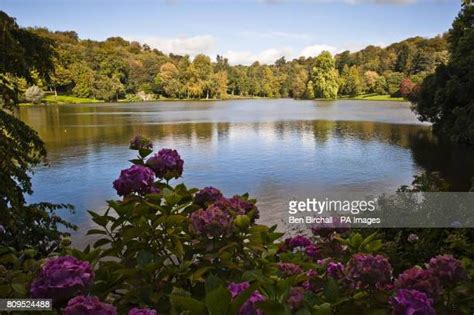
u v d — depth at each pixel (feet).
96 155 79.41
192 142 98.68
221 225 5.45
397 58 325.83
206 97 351.87
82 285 4.02
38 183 55.93
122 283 5.39
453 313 5.22
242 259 5.94
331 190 51.65
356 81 327.26
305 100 331.77
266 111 207.62
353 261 4.95
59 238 21.39
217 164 69.97
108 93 297.33
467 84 89.97
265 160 73.36
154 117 171.12
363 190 51.96
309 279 5.49
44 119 159.94
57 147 90.33
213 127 132.36
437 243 11.62
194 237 6.08
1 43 17.60
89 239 31.89
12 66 18.51
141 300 5.14
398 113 183.21
